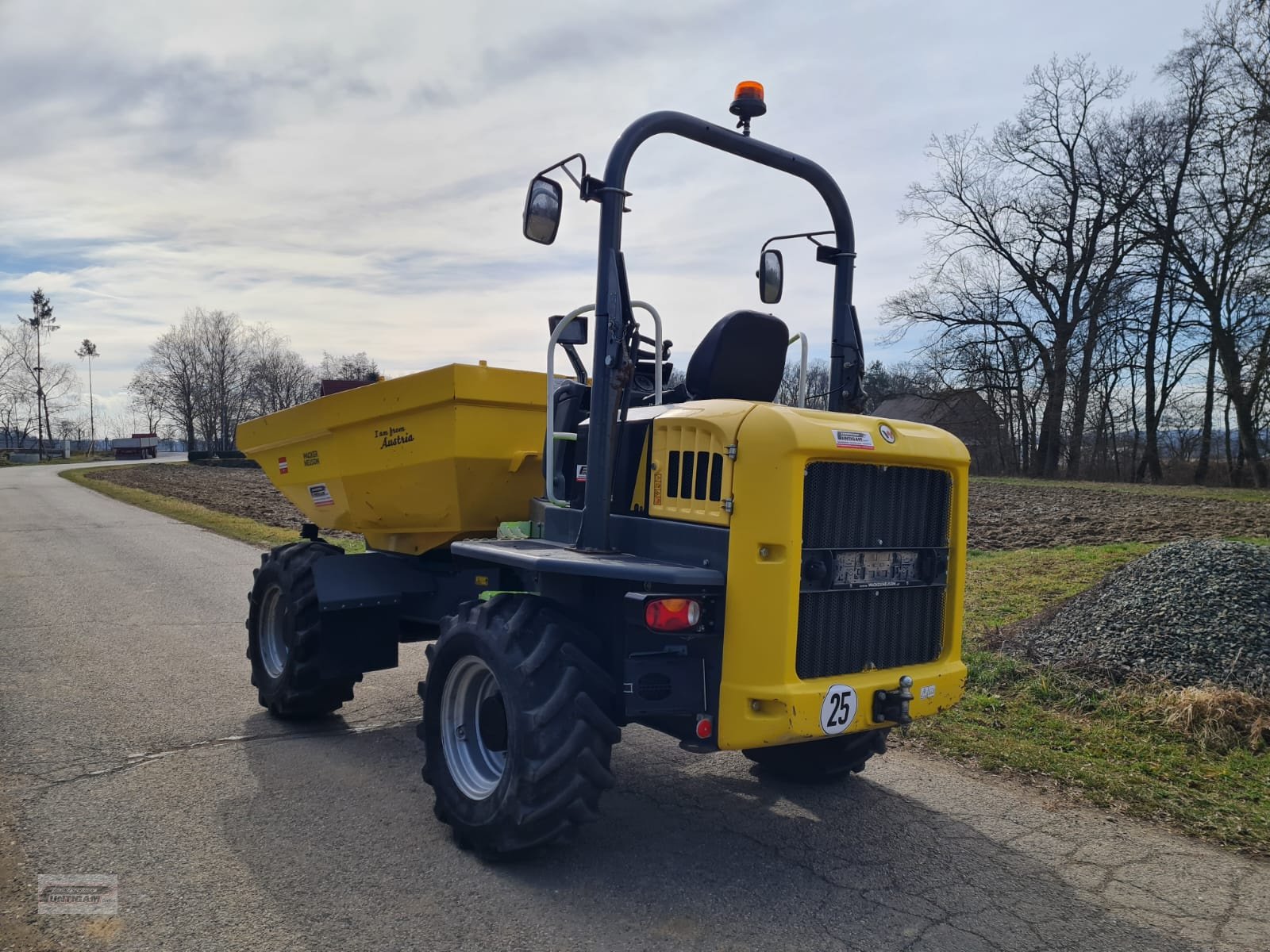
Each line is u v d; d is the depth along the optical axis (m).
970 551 12.22
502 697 3.68
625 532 3.90
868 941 3.17
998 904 3.46
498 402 4.78
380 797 4.42
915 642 3.87
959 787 4.66
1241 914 3.41
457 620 3.95
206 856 3.74
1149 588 7.11
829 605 3.55
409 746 5.23
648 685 3.48
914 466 3.79
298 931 3.15
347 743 5.27
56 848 3.78
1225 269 31.02
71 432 96.12
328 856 3.75
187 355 82.31
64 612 9.06
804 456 3.36
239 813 4.20
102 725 5.50
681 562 3.62
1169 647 6.20
